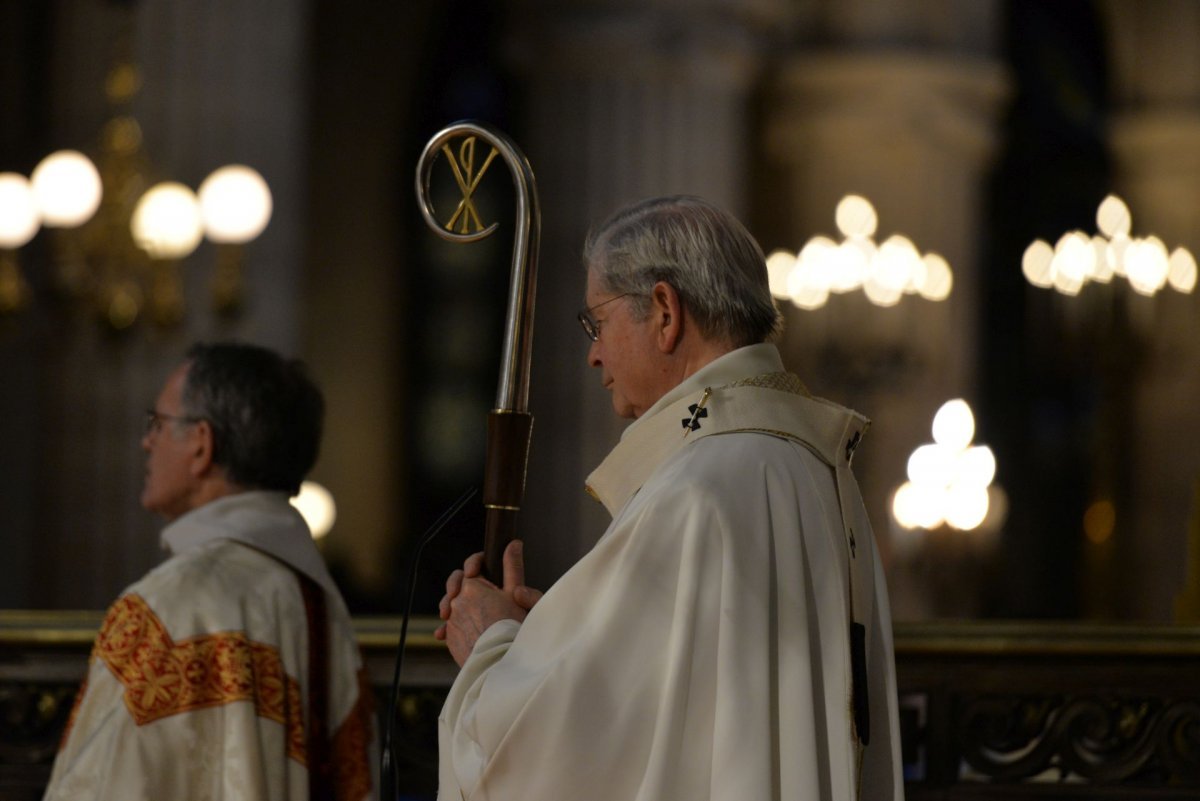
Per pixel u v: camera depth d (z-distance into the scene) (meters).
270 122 19.75
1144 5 29.73
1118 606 26.78
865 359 23.12
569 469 23.56
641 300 3.92
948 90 27.33
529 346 4.23
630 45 24.33
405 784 6.14
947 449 16.94
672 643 3.56
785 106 27.28
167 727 4.86
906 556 16.78
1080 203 31.44
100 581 18.02
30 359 18.95
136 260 14.79
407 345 32.78
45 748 6.10
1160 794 5.89
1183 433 25.59
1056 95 31.48
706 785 3.55
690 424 3.84
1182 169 29.55
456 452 32.53
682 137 24.66
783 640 3.63
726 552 3.60
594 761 3.55
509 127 32.66
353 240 32.59
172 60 19.23
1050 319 20.59
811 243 21.42
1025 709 5.98
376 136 32.81
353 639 5.43
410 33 32.91
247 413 5.25
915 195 27.19
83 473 18.09
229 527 5.20
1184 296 24.44
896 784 3.89
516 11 24.94
